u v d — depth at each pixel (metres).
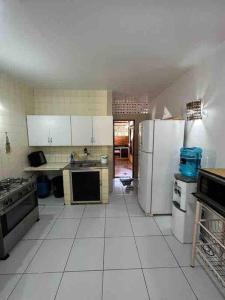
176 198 2.55
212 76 2.29
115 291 1.69
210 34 1.87
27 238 2.54
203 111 2.52
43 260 2.11
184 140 3.12
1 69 2.81
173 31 1.80
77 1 1.37
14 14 1.51
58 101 4.21
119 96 5.09
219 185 1.56
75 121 3.93
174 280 1.80
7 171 3.04
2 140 2.91
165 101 4.12
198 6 1.44
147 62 2.58
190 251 2.24
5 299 1.62
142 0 1.36
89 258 2.13
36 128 3.87
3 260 2.11
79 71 2.93
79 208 3.54
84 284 1.77
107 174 3.69
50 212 3.37
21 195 2.49
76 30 1.77
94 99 4.23
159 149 3.04
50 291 1.69
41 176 4.24
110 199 4.03
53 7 1.44
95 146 4.34
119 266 2.00
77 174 3.65
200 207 1.86
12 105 3.23
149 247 2.32
